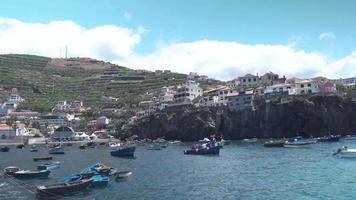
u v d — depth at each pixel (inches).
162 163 3806.6
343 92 7618.1
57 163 3683.6
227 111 7613.2
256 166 3289.9
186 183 2534.5
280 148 5103.3
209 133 7509.8
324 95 7145.7
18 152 6136.8
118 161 4136.3
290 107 7096.5
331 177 2576.3
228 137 7475.4
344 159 3572.8
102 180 2460.6
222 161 3782.0
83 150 6318.9
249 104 7726.4
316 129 7027.6
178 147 6156.5
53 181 2770.7
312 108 7032.5
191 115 7711.6
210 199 2031.3
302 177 2615.7
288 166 3208.7
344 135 7062.0
